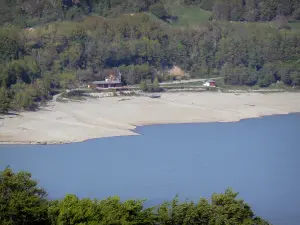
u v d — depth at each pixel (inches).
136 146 5285.4
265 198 3747.5
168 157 4837.6
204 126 6392.7
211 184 4028.1
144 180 4119.1
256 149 5206.7
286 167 4537.4
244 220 2159.2
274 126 6461.6
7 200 2070.6
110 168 4461.1
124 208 2071.9
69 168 4466.0
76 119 6294.3
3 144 5226.4
